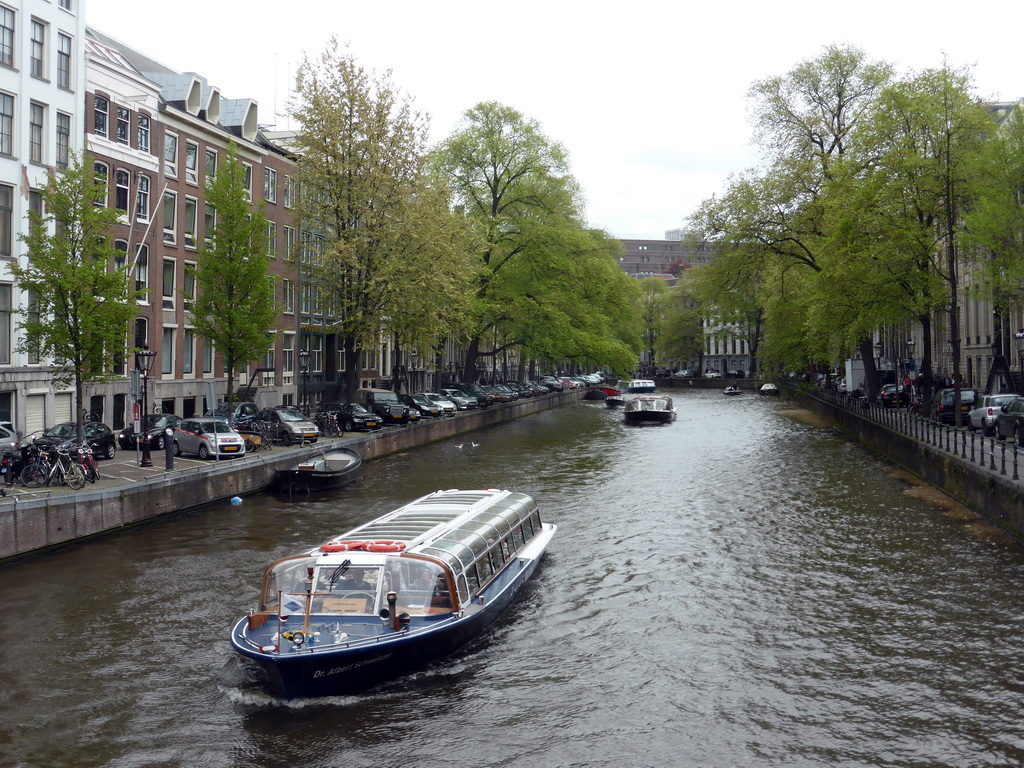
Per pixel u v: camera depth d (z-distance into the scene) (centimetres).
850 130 4544
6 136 3250
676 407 8069
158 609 1797
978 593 1875
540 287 5859
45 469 2355
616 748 1246
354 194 4241
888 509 2752
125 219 3909
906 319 4756
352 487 3256
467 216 5772
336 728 1304
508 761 1212
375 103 4300
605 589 1961
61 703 1379
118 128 3900
